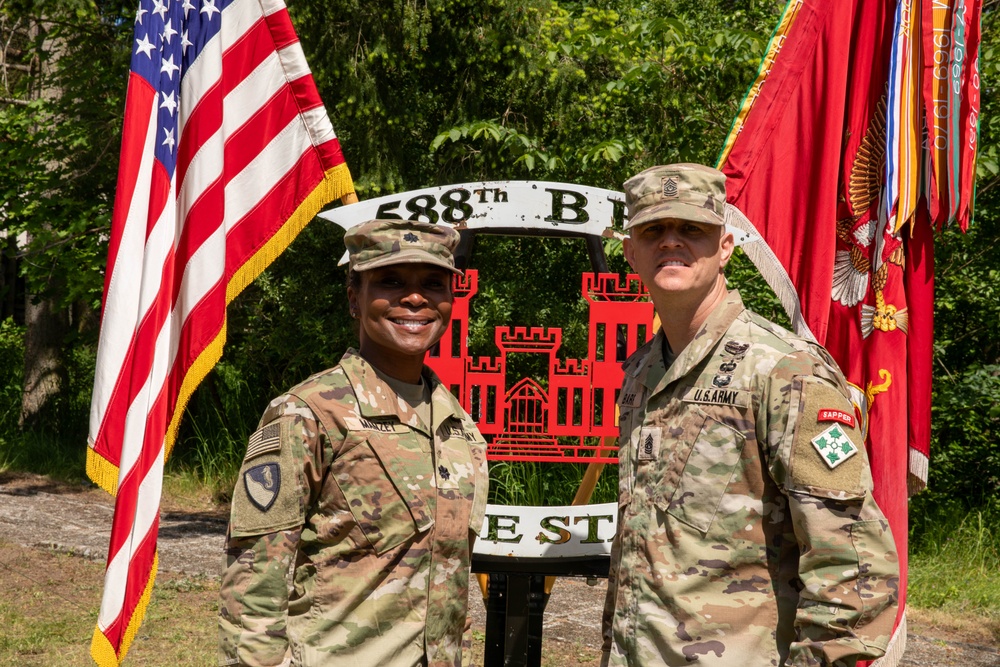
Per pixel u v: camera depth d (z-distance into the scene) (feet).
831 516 6.56
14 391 41.37
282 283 27.99
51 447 34.01
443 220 10.54
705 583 6.97
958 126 11.21
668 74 21.68
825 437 6.65
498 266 26.25
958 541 21.93
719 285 7.64
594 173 23.16
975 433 23.31
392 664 7.07
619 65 24.54
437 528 7.38
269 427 7.19
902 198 10.82
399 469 7.28
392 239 7.42
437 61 26.20
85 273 27.99
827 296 10.73
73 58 29.48
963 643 16.92
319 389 7.30
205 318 10.30
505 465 22.79
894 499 10.87
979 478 23.91
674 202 7.31
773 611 6.90
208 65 10.62
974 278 22.70
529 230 10.73
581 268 25.68
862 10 11.33
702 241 7.37
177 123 10.72
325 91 25.91
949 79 11.16
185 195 10.60
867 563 6.52
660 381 7.52
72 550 21.53
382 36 24.71
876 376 11.06
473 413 13.71
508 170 25.70
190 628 16.76
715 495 7.01
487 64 26.07
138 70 10.62
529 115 26.11
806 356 7.00
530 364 25.52
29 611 17.40
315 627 7.09
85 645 15.75
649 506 7.29
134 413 10.11
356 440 7.22
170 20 10.77
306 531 7.27
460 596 7.59
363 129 25.23
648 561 7.20
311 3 24.16
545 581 11.74
